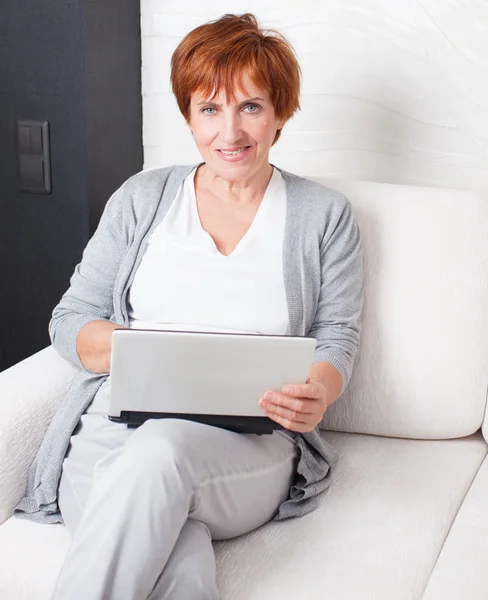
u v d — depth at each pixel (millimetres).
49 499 1338
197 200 1549
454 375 1538
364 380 1566
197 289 1470
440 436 1567
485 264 1554
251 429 1276
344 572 1184
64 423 1387
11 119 1986
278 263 1485
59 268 2072
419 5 1772
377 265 1574
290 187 1560
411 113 1848
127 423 1277
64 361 1529
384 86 1853
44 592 1188
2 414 1335
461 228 1562
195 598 1111
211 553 1164
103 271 1558
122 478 1122
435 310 1544
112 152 2035
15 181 2029
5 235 2094
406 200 1596
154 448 1136
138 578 1092
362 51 1848
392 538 1268
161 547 1104
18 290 2131
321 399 1266
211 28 1440
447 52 1779
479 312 1548
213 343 1153
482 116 1790
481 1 1723
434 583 1151
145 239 1526
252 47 1414
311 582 1161
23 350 2184
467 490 1434
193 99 1467
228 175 1476
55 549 1250
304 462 1392
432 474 1458
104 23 1921
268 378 1204
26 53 1925
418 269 1557
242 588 1151
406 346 1547
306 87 1917
